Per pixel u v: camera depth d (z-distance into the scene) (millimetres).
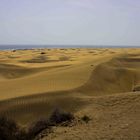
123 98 20422
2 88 27609
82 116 16844
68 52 95812
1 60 60969
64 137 12656
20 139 13719
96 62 48906
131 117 15156
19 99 21797
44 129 14484
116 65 46125
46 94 23266
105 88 32125
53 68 46312
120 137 11656
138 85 33312
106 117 16016
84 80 31812
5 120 14992
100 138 11797
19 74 42656
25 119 18516
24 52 96125
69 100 22203
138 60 54469
